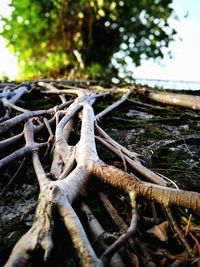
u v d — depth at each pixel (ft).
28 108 10.59
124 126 9.23
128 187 4.71
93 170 5.11
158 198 4.51
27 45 25.58
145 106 11.51
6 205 5.38
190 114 10.68
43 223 3.80
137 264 3.81
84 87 14.64
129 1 25.54
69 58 26.02
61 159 5.85
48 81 14.32
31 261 3.39
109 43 27.35
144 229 4.62
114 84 17.62
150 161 7.00
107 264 3.51
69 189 4.50
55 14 25.08
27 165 6.58
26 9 24.34
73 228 3.72
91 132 6.50
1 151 6.38
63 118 7.34
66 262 3.60
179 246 4.35
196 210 4.29
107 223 4.74
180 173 6.46
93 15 25.46
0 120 8.27
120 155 6.21
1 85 11.93
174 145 7.86
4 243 4.47
